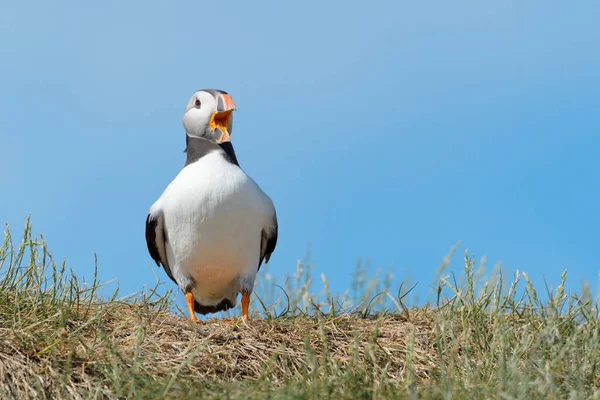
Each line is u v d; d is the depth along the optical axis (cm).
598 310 1116
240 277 1311
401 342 1155
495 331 1028
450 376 948
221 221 1253
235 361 1086
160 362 1054
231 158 1311
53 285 1153
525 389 867
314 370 911
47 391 968
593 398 875
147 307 1176
